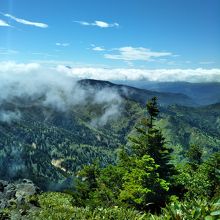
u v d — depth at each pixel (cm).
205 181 3338
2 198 2506
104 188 3322
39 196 3045
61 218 1823
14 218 1930
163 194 3359
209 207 549
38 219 1888
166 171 3684
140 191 3178
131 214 1738
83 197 4116
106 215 1766
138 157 3809
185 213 580
